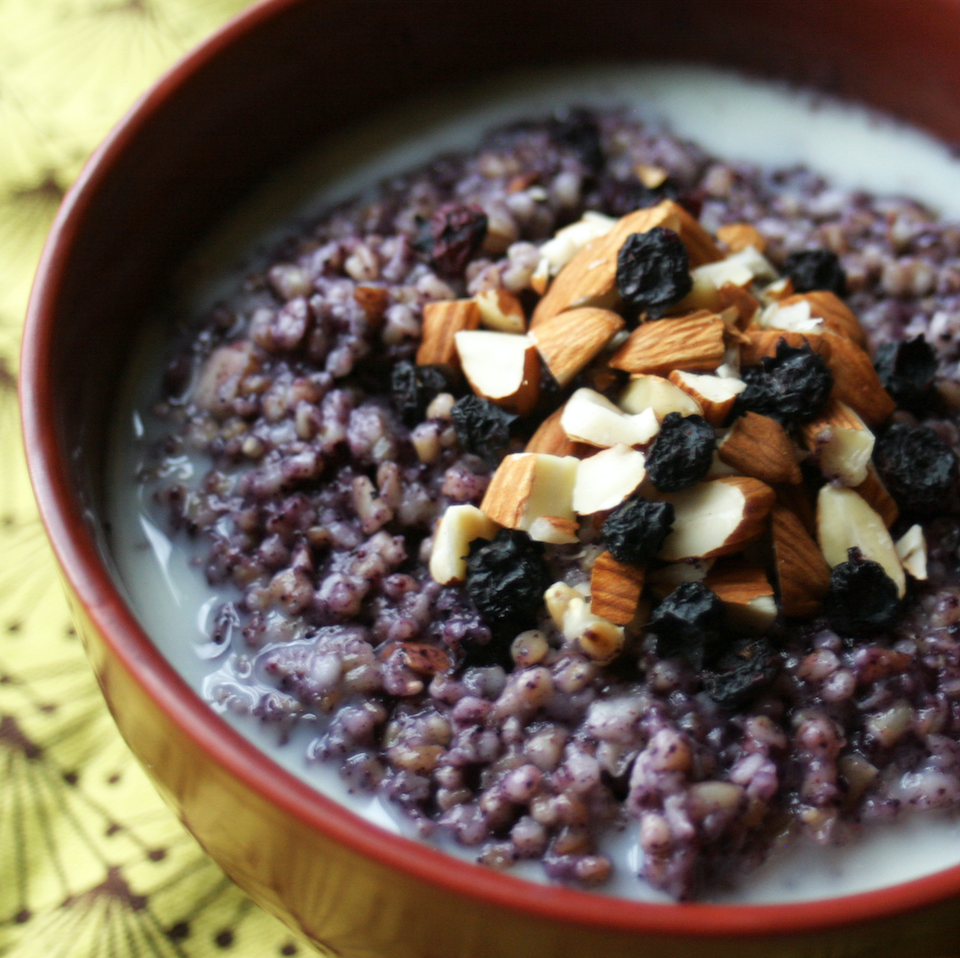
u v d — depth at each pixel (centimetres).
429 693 25
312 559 26
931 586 25
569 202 29
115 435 27
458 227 28
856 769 24
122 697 23
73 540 24
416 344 27
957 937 23
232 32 28
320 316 27
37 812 27
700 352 26
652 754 23
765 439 25
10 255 31
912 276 28
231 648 25
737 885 23
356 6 29
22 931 26
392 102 31
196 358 28
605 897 22
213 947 26
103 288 27
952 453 26
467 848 24
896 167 31
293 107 30
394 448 26
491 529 25
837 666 24
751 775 23
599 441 25
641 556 24
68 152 32
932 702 24
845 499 25
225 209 30
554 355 26
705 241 27
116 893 26
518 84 31
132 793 27
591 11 31
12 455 30
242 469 27
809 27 30
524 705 24
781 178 31
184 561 26
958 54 29
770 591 24
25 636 28
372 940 23
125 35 34
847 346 26
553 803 23
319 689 24
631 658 25
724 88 31
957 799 24
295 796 22
